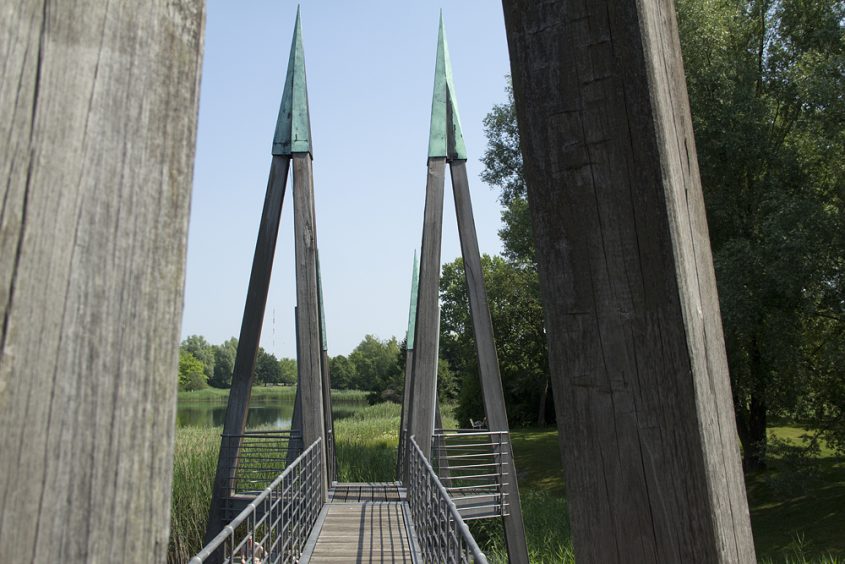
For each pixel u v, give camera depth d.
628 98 1.01
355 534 8.25
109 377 0.60
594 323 1.03
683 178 1.04
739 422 18.06
